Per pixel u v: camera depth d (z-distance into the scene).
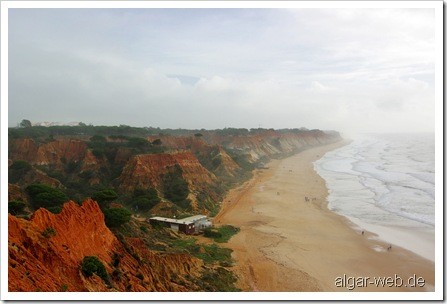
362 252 46.38
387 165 147.50
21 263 21.53
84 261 26.28
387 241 51.03
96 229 30.52
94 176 75.56
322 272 39.72
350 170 132.75
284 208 72.06
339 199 80.50
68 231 27.09
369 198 81.25
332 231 55.94
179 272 35.41
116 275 28.36
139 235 42.97
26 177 64.88
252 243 49.84
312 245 49.03
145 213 62.75
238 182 103.44
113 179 75.81
